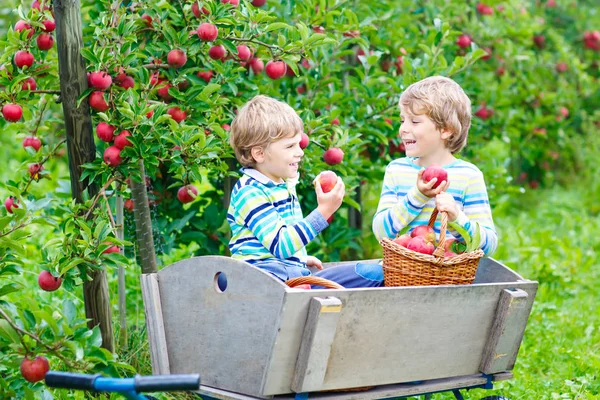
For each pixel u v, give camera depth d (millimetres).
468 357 3975
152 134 4465
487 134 8711
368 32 6781
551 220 10578
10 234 4078
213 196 6148
